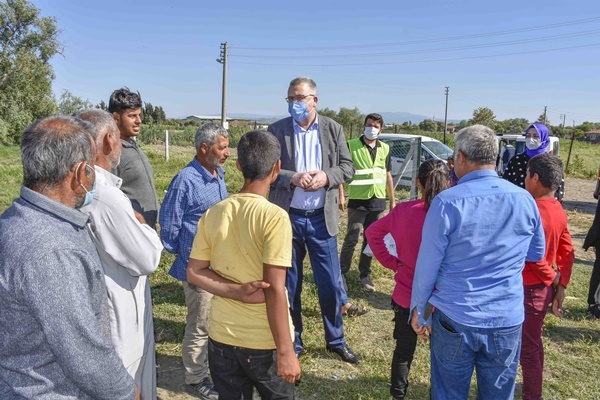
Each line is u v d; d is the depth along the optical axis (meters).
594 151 36.03
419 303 2.38
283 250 1.99
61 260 1.45
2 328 1.46
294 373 1.99
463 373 2.37
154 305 4.88
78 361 1.44
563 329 4.70
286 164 3.56
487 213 2.21
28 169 1.53
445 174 2.70
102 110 2.39
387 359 3.97
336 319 3.85
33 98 33.34
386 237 2.91
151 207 3.37
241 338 2.11
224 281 2.08
